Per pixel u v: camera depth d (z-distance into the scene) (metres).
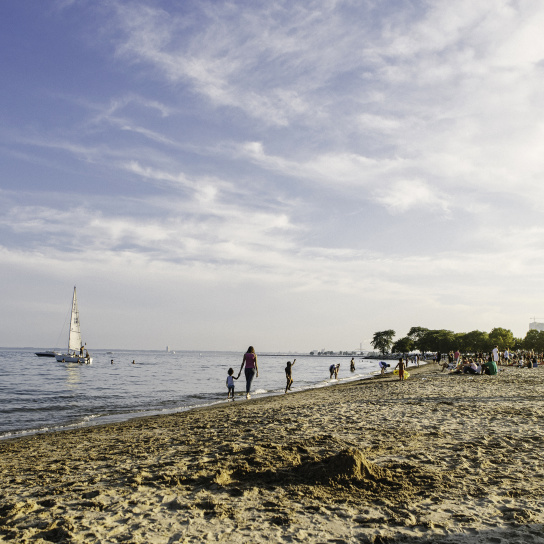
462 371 37.50
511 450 7.80
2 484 6.50
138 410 21.19
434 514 4.82
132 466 7.28
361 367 109.50
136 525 4.61
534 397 17.27
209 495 5.54
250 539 4.23
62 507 5.21
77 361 100.31
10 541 4.24
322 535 4.31
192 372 73.50
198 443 9.26
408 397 17.95
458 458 7.24
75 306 101.69
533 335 143.75
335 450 7.88
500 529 4.38
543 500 5.22
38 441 11.68
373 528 4.47
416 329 185.62
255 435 9.78
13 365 87.69
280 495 5.50
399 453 7.61
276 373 67.88
